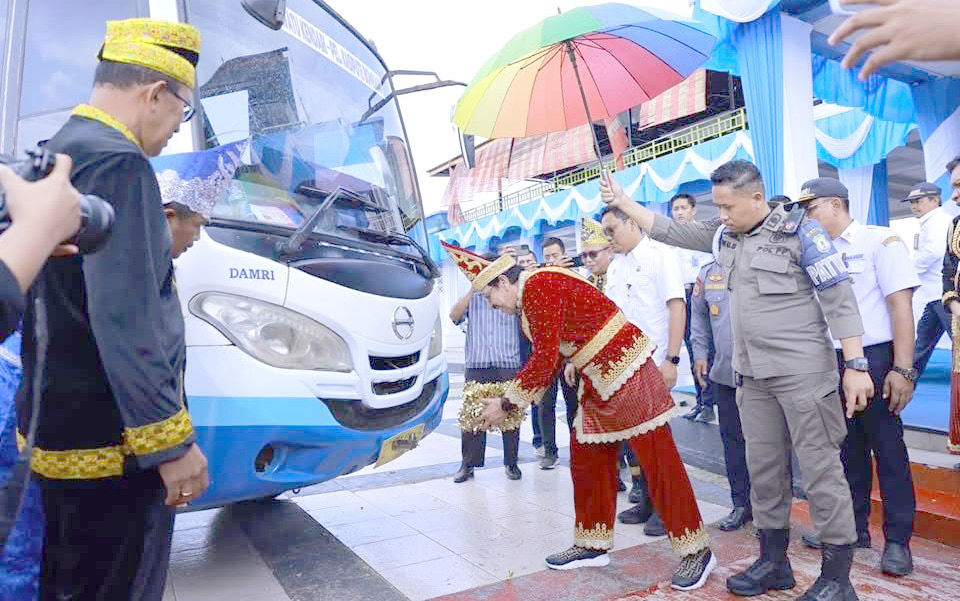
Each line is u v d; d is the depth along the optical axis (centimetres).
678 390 756
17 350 151
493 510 416
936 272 495
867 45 90
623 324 300
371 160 372
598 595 288
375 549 350
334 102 357
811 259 264
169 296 161
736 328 284
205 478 157
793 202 282
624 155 1279
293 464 276
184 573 321
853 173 991
